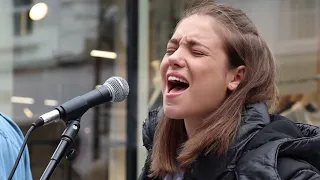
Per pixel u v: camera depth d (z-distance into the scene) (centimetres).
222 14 155
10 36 577
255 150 142
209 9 157
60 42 591
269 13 580
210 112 152
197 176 148
